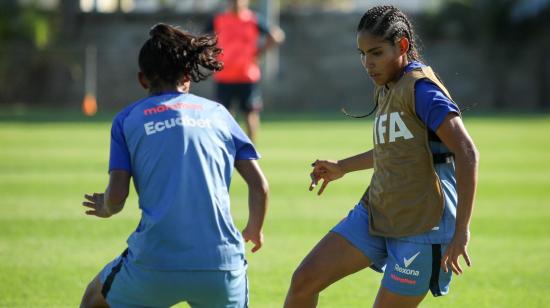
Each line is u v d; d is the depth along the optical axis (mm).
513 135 69375
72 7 103938
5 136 65375
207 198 14344
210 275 14164
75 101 103625
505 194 39094
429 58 105500
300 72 103750
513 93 105562
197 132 14672
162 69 15039
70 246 27469
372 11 15820
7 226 30578
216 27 54062
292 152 55094
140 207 14547
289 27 103750
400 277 15492
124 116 14820
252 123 55125
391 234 15680
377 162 16125
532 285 23312
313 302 16422
